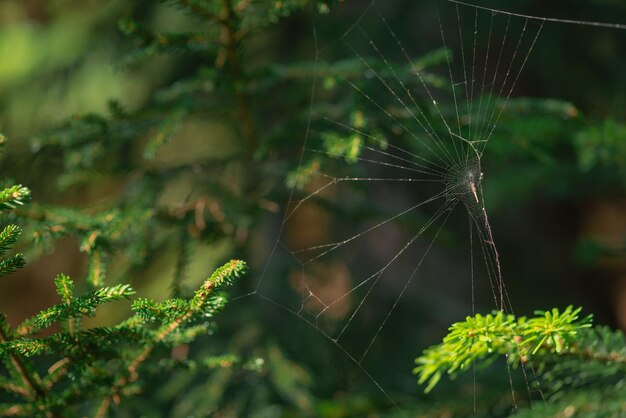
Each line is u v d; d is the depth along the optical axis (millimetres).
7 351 1994
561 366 2549
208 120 3551
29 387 2244
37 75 5164
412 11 5180
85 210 3301
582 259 4004
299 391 3670
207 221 3396
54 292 6973
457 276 5836
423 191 5707
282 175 3570
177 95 3287
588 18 5047
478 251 5945
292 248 5105
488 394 3180
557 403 2670
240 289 4062
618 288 6859
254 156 3404
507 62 5668
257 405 3729
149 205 3322
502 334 2115
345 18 5152
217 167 3662
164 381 3799
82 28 5289
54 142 3264
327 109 3475
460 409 3135
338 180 3604
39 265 6797
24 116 4980
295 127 3463
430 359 2197
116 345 2695
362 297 4844
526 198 5281
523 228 6586
